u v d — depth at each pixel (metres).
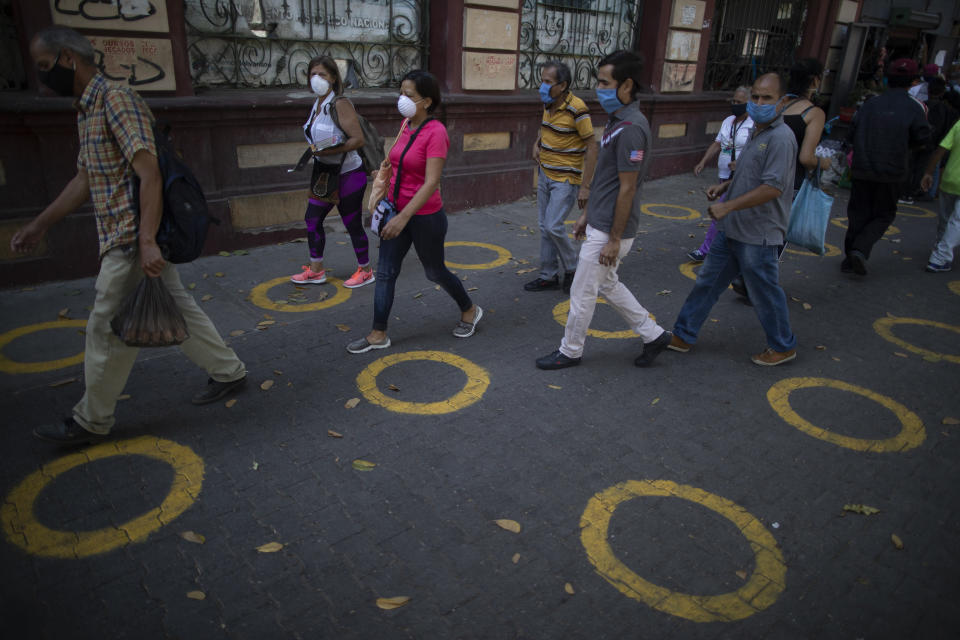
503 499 2.68
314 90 4.27
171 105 4.91
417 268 5.48
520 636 2.04
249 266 5.38
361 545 2.39
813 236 4.43
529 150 8.05
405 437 3.09
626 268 5.81
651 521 2.58
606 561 2.37
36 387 3.41
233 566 2.28
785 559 2.41
